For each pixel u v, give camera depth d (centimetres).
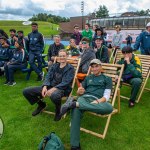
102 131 429
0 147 378
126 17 2972
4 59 820
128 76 542
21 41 884
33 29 774
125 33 2712
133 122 464
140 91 595
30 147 378
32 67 756
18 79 786
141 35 711
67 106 369
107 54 639
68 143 388
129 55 541
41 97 485
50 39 3756
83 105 370
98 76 427
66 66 481
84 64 581
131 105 534
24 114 499
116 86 453
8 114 501
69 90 479
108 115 412
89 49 595
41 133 420
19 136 410
